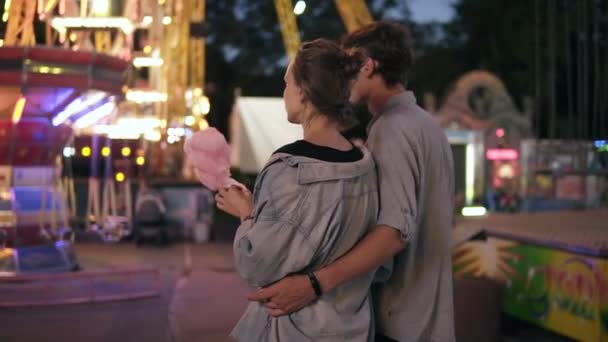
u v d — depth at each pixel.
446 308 2.44
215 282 9.55
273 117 23.83
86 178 13.52
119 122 13.12
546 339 5.95
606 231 6.15
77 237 13.73
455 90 22.09
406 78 2.52
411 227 2.18
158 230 13.56
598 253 5.09
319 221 2.07
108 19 9.59
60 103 8.85
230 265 11.15
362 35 2.51
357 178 2.14
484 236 6.64
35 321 7.23
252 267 2.07
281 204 2.07
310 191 2.07
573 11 29.77
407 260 2.41
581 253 5.30
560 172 13.02
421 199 2.34
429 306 2.41
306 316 2.13
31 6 9.23
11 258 9.13
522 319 6.07
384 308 2.42
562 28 29.73
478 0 35.72
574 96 30.14
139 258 11.90
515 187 21.73
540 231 6.16
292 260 2.06
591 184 16.77
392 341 2.41
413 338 2.38
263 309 2.27
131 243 13.80
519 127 22.14
